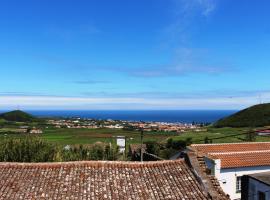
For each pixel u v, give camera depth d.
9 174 18.14
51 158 31.27
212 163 33.12
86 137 84.19
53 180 17.89
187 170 19.20
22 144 31.20
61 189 17.25
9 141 31.42
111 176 18.50
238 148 40.09
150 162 19.64
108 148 39.41
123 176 18.58
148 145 50.22
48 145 32.94
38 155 30.69
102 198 16.73
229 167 34.50
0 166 18.59
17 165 18.75
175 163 19.77
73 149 39.22
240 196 34.91
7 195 16.55
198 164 19.23
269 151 38.88
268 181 30.11
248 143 41.84
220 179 34.25
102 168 19.08
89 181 17.97
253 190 31.53
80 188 17.39
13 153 30.44
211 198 16.86
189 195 17.19
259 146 41.38
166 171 19.12
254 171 35.66
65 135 94.56
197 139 63.47
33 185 17.42
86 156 36.59
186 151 20.47
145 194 17.23
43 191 17.03
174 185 17.95
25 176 18.08
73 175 18.38
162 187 17.78
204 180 17.91
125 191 17.39
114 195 17.02
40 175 18.23
